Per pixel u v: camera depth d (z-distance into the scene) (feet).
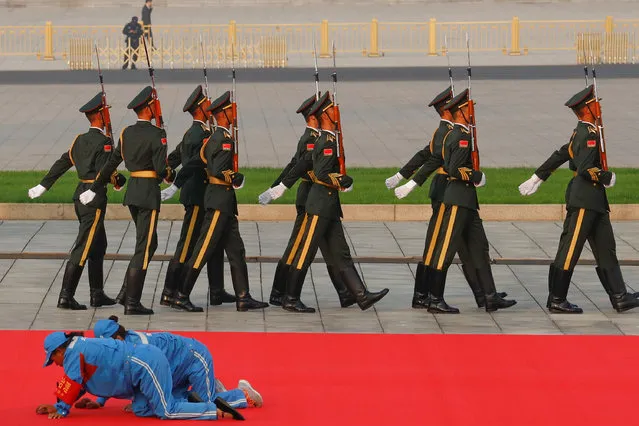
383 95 168.35
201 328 67.77
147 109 70.54
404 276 80.59
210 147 70.23
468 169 70.49
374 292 72.74
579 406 54.39
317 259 84.79
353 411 53.52
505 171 111.86
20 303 72.33
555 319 70.49
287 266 72.79
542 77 187.52
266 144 128.98
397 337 65.98
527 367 60.49
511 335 66.54
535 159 120.67
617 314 71.77
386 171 112.06
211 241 70.85
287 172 74.28
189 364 53.83
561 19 260.21
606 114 150.20
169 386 52.11
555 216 96.37
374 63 213.46
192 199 71.72
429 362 61.26
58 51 229.04
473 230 71.92
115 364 51.57
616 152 124.47
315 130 72.18
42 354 61.77
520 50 232.32
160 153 69.82
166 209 94.32
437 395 55.88
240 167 113.70
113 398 55.26
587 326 68.90
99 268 72.08
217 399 52.39
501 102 161.48
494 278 80.38
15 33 245.04
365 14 268.82
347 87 176.76
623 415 53.11
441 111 72.95
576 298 75.72
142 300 73.87
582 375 59.16
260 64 210.38
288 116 149.07
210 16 267.18
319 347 63.87
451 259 71.36
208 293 76.18
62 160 71.97
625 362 61.46
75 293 75.20
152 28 227.81
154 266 81.92
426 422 52.11
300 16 266.36
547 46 236.02
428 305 72.02
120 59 216.54
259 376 58.65
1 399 54.49
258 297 75.05
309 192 71.36
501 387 57.16
